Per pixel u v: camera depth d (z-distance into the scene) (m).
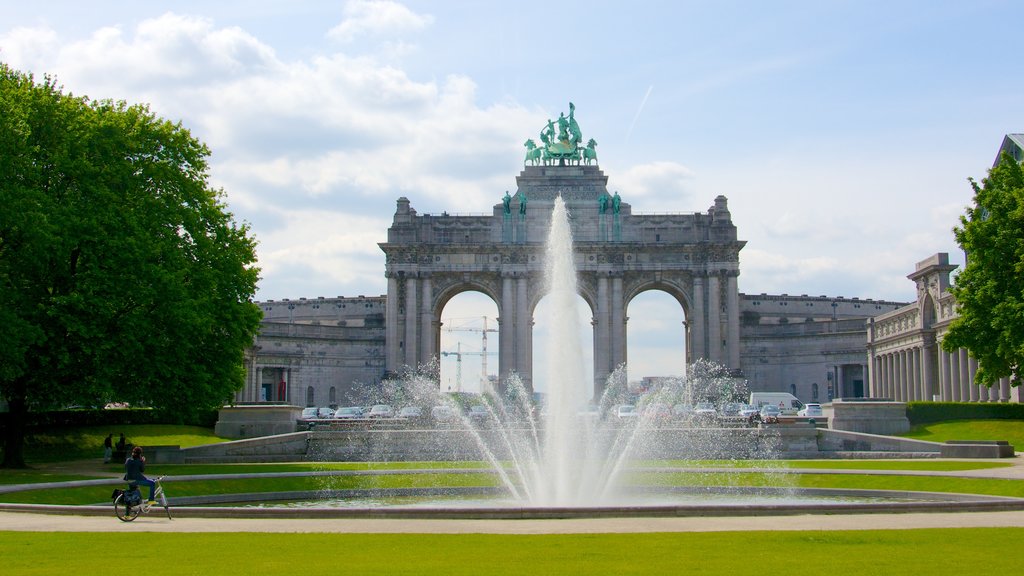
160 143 78.38
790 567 28.72
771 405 118.94
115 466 75.38
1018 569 28.23
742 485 60.53
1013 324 84.94
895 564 29.14
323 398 173.62
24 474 64.94
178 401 76.75
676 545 33.03
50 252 66.94
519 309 155.88
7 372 64.69
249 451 86.38
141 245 70.06
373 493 60.00
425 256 157.12
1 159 62.84
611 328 156.00
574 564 29.44
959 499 53.12
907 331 147.00
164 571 28.55
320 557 31.08
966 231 91.19
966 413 100.88
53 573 28.25
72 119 71.25
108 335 69.06
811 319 196.62
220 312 80.81
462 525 39.38
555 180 160.12
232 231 84.38
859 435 87.75
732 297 155.75
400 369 155.00
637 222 158.25
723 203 158.12
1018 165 92.62
